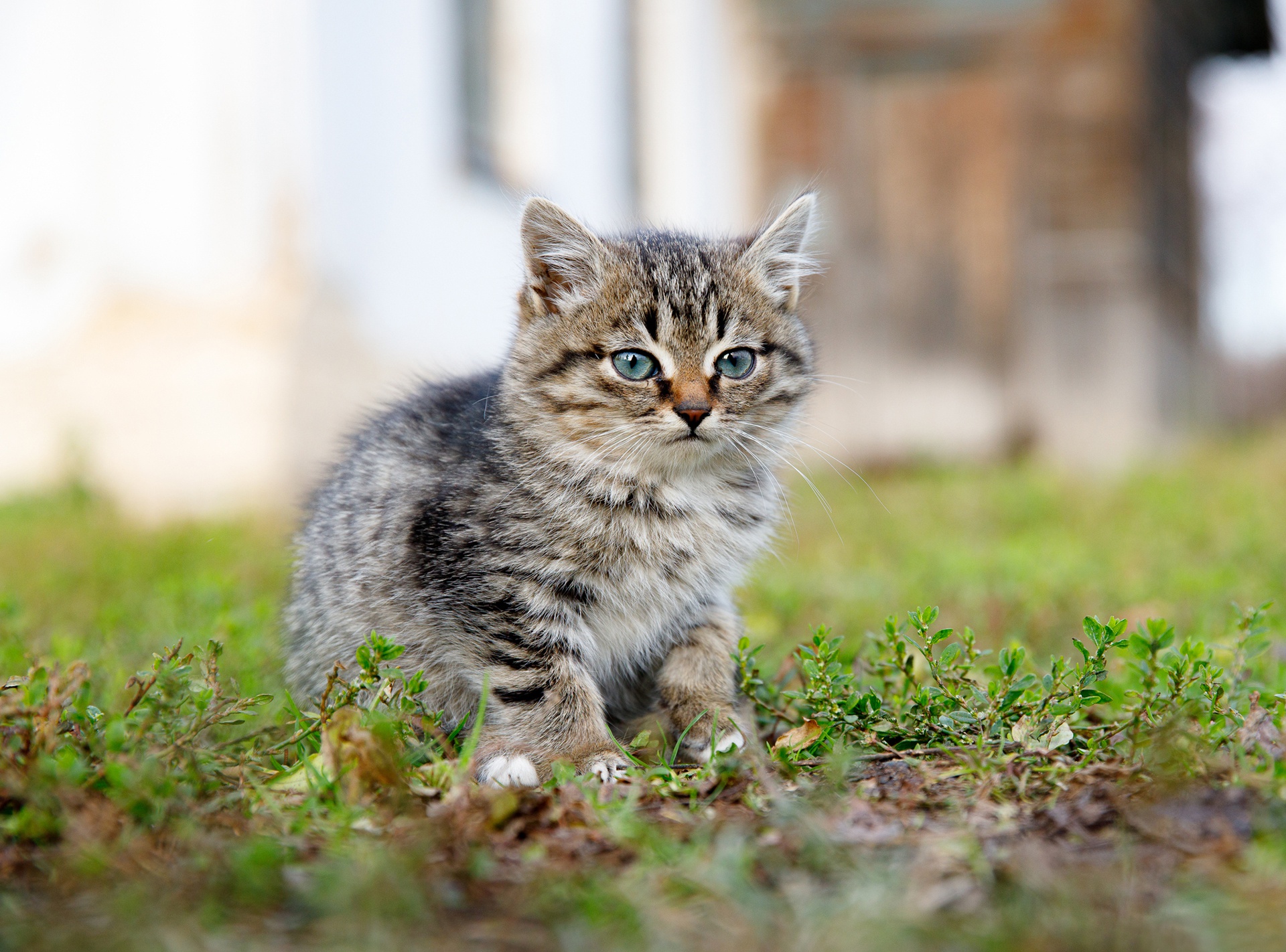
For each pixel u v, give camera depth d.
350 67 1.19
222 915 0.58
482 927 0.58
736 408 0.73
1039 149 1.88
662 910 0.58
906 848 0.60
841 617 0.82
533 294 0.73
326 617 0.72
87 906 0.58
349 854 0.60
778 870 0.59
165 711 0.64
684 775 0.65
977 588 0.86
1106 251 1.86
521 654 0.70
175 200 1.13
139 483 1.14
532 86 1.50
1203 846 0.60
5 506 1.08
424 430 0.73
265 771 0.65
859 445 1.96
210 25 1.11
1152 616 0.79
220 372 1.12
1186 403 2.38
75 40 1.13
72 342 1.15
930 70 1.91
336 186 1.17
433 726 0.67
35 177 1.15
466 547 0.70
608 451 0.72
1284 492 1.21
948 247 1.92
